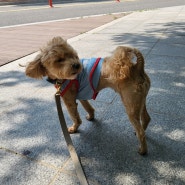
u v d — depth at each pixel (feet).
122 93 1.71
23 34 5.58
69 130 2.10
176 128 2.06
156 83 2.84
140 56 1.66
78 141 1.99
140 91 1.67
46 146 1.94
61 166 1.73
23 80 3.13
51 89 2.87
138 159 1.77
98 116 2.31
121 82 1.68
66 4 12.79
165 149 1.84
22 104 2.57
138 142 1.94
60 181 1.61
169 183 1.56
